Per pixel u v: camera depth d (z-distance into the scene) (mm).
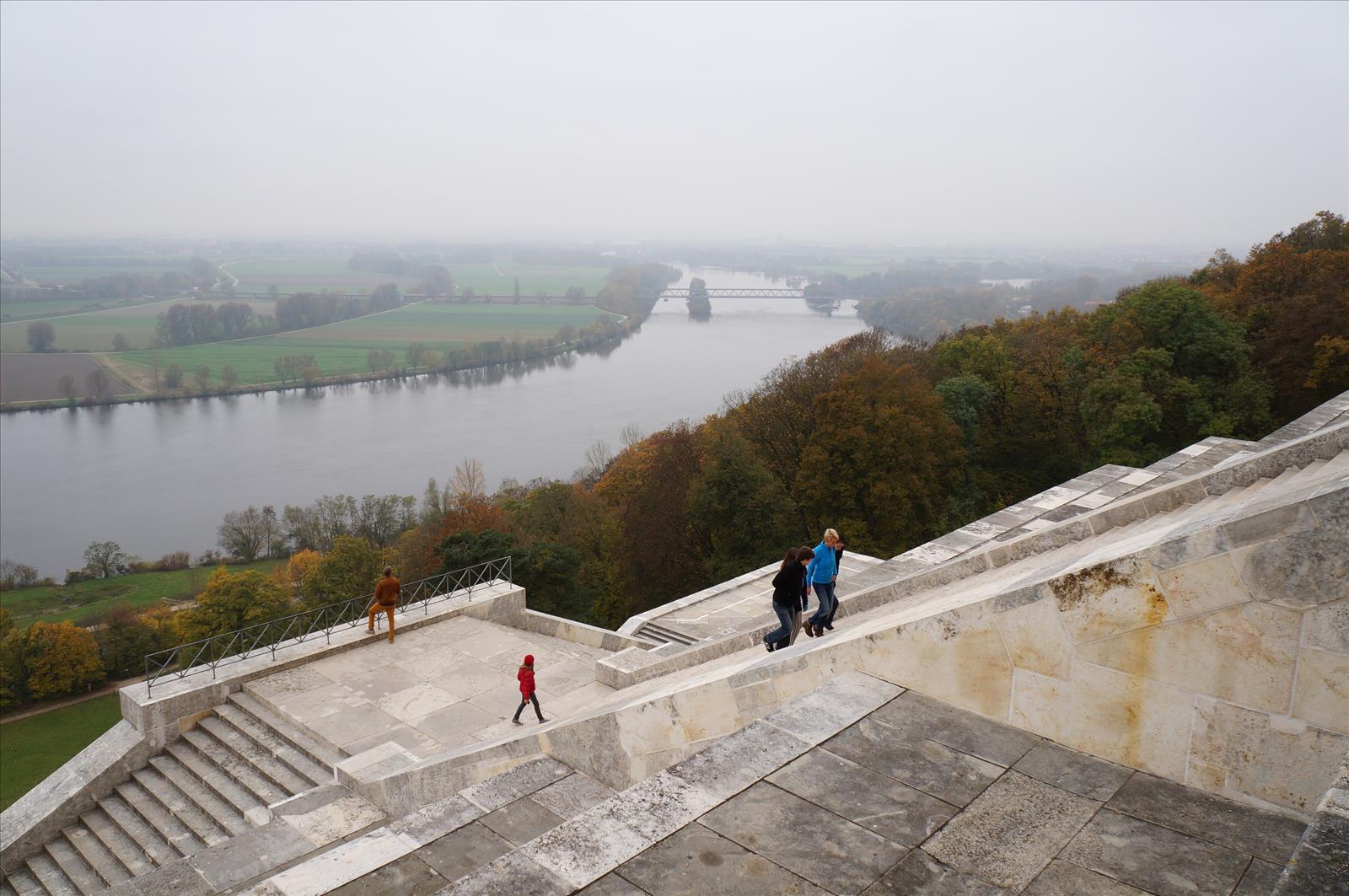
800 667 7887
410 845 8062
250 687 21625
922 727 6570
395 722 19875
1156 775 5980
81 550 121438
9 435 191125
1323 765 5371
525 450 168000
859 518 52000
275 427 195000
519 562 53438
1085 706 6250
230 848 13539
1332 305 51281
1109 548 7168
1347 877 3555
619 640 24109
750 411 66250
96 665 72500
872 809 5488
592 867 4910
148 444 181500
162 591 102250
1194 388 51281
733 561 53000
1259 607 5562
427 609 26375
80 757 20406
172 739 20641
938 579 13430
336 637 24203
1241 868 4906
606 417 194250
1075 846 5129
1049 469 61281
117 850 18078
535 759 9992
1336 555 5305
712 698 8336
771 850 5066
